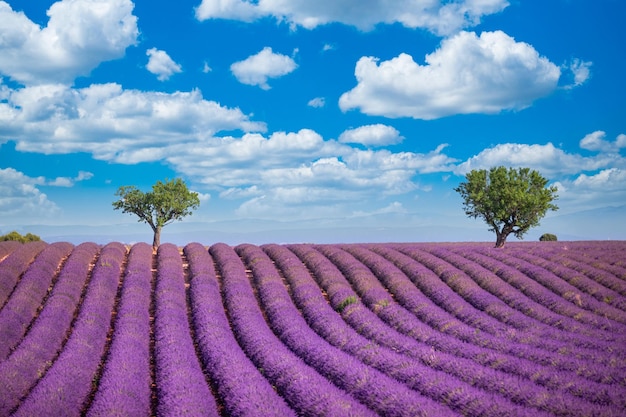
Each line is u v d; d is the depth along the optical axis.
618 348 13.97
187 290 25.38
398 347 15.28
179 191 41.84
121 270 28.56
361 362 13.95
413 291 22.81
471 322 18.44
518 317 18.34
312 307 21.00
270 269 27.55
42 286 23.92
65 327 19.17
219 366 14.47
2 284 23.19
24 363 14.83
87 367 14.87
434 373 12.17
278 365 13.84
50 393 12.53
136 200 41.28
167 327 18.75
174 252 32.78
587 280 23.48
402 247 34.44
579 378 11.36
